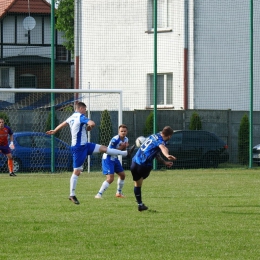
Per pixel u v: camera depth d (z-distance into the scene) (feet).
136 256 61.00
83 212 88.53
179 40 212.64
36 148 165.17
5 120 171.32
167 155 85.51
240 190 119.03
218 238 70.03
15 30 285.23
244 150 182.80
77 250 63.72
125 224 78.64
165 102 215.51
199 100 211.20
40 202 99.45
